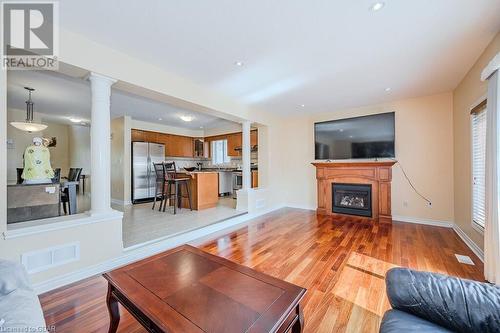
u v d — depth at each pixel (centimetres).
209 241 310
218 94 361
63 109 470
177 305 105
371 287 191
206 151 783
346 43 218
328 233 342
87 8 169
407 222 399
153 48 228
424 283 102
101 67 221
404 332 87
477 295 92
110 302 132
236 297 111
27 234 178
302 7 168
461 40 212
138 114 531
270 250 275
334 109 467
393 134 399
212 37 209
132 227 342
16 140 489
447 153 368
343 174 447
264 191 488
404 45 221
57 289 190
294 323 112
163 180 480
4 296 103
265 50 232
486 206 197
